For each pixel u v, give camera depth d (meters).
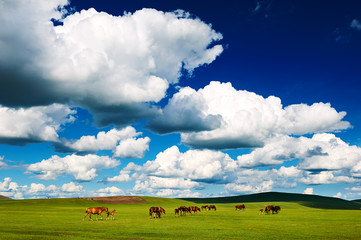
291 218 59.91
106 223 46.28
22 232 32.38
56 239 27.30
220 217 62.47
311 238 31.17
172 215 69.56
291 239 30.47
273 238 31.12
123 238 29.50
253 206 175.12
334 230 38.03
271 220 54.50
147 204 149.25
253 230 37.94
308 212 87.50
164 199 177.00
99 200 148.25
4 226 38.69
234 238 30.89
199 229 38.69
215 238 30.73
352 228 40.34
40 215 63.38
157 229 38.19
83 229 36.94
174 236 31.94
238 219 56.75
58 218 55.53
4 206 105.44
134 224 44.75
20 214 66.12
